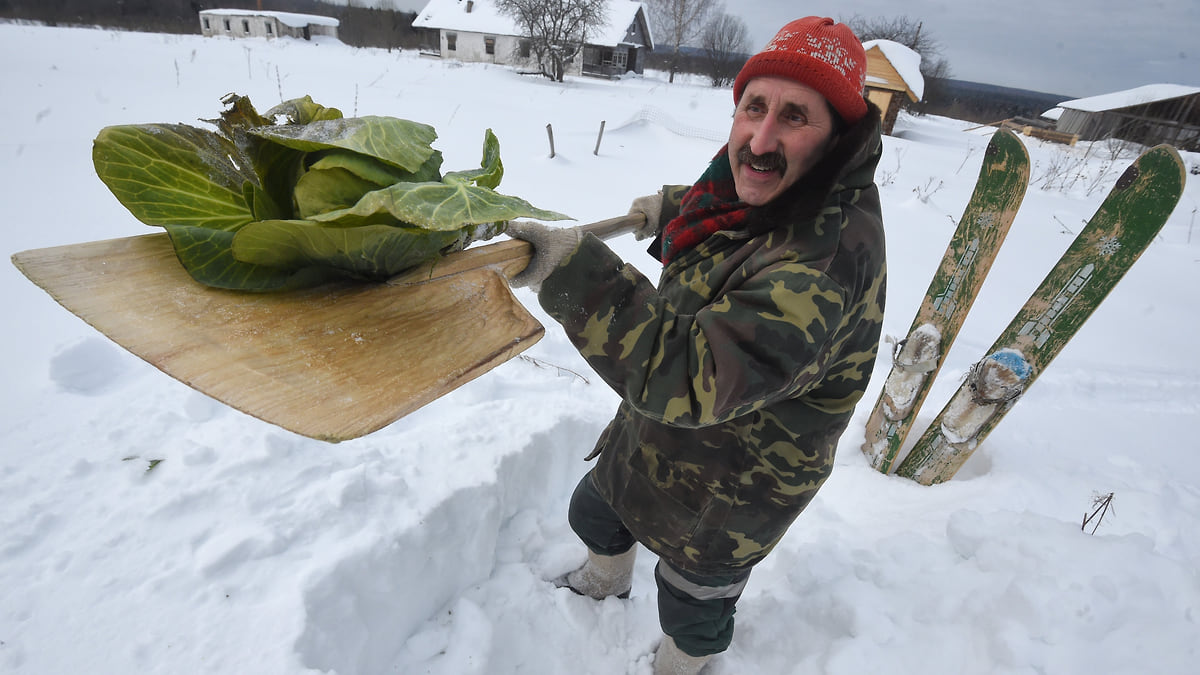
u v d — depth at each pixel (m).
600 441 1.76
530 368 3.12
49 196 4.38
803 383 1.10
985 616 1.81
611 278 0.98
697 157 9.92
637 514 1.52
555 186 7.11
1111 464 3.00
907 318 4.56
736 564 1.44
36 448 1.98
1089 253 2.26
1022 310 2.43
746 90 1.17
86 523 1.74
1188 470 3.17
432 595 1.95
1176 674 1.59
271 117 0.99
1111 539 1.94
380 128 0.95
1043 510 2.44
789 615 2.00
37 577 1.58
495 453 2.27
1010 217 2.31
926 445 2.71
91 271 0.90
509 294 0.98
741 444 1.33
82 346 2.41
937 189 9.70
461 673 1.79
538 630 1.98
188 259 0.91
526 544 2.29
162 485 1.88
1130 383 4.09
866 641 1.82
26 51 12.73
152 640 1.47
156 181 1.02
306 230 0.84
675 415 1.02
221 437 2.09
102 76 10.39
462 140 9.02
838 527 2.40
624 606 2.08
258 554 1.70
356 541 1.78
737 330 0.97
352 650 1.68
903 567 2.07
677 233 1.35
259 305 0.91
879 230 1.14
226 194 1.07
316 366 0.81
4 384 2.31
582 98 17.33
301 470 2.01
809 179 1.09
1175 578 1.80
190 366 0.76
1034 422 3.47
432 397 0.80
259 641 1.50
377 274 1.00
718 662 1.91
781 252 1.07
